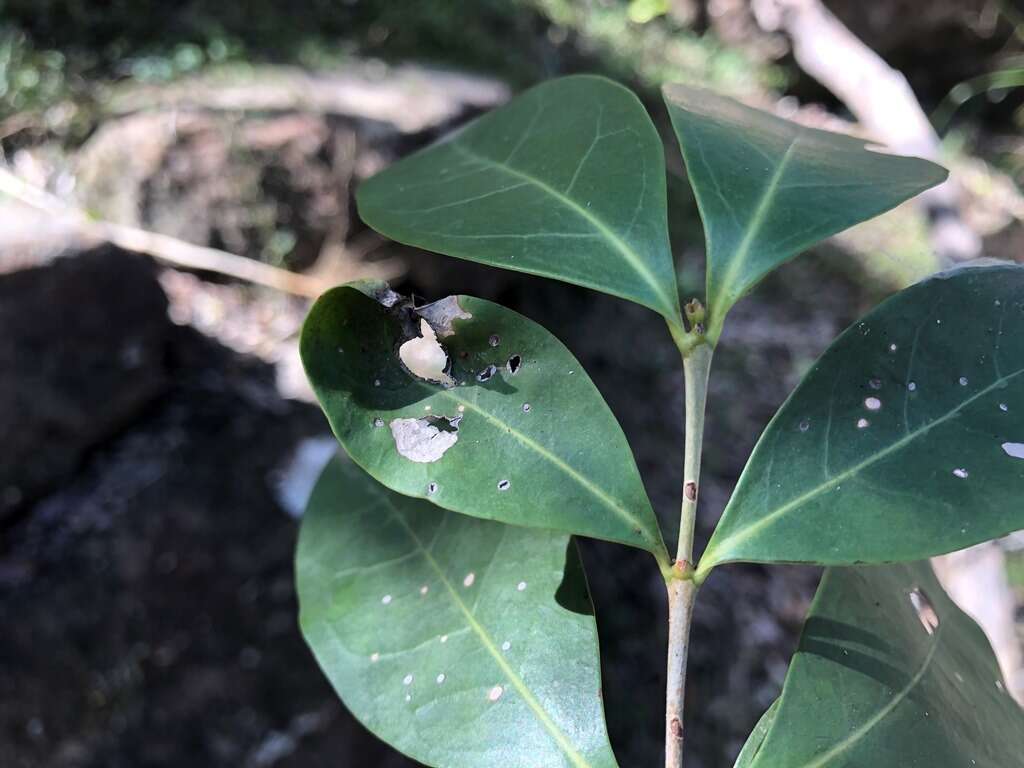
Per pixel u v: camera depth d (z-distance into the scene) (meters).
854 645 0.12
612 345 0.47
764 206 0.12
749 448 0.44
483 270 0.43
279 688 0.28
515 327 0.12
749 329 0.51
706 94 0.15
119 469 0.30
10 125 0.36
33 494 0.29
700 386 0.11
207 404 0.33
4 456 0.28
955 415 0.11
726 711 0.34
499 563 0.14
